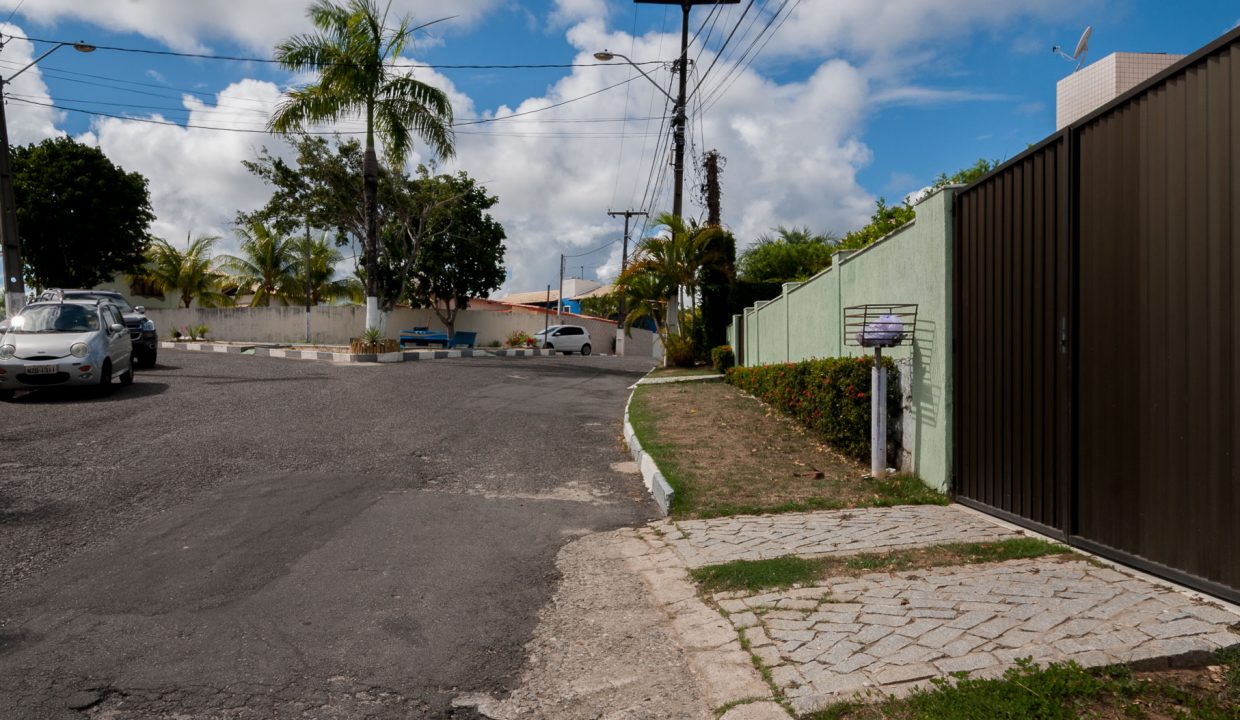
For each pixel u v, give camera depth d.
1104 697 2.93
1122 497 4.47
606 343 50.91
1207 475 3.85
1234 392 3.69
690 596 4.57
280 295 44.38
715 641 3.89
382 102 21.91
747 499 6.82
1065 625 3.55
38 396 12.62
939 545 5.09
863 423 8.00
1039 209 5.32
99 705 3.23
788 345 13.40
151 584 4.65
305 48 20.70
